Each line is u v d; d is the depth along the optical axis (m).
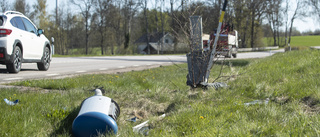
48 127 3.62
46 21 56.88
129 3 56.09
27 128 3.37
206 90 5.82
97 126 3.26
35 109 4.08
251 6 58.34
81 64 14.89
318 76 5.96
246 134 2.96
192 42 6.09
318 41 100.25
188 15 6.05
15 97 4.77
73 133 3.32
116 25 62.38
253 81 6.05
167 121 3.75
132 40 79.56
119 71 11.54
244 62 15.39
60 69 11.68
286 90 5.12
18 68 9.27
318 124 3.13
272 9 59.25
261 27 68.50
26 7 54.75
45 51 11.01
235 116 3.67
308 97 4.54
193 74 6.16
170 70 12.14
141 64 16.08
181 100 5.00
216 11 33.47
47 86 6.38
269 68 8.45
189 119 3.57
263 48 63.56
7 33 8.54
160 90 6.07
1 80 7.62
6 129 3.21
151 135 3.32
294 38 112.75
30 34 9.87
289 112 3.86
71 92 5.51
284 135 2.91
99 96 3.87
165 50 65.31
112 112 3.67
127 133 3.44
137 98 5.39
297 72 7.21
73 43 67.62
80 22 60.25
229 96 4.93
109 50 71.62
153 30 76.06
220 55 6.30
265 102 4.41
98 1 54.81
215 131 3.11
